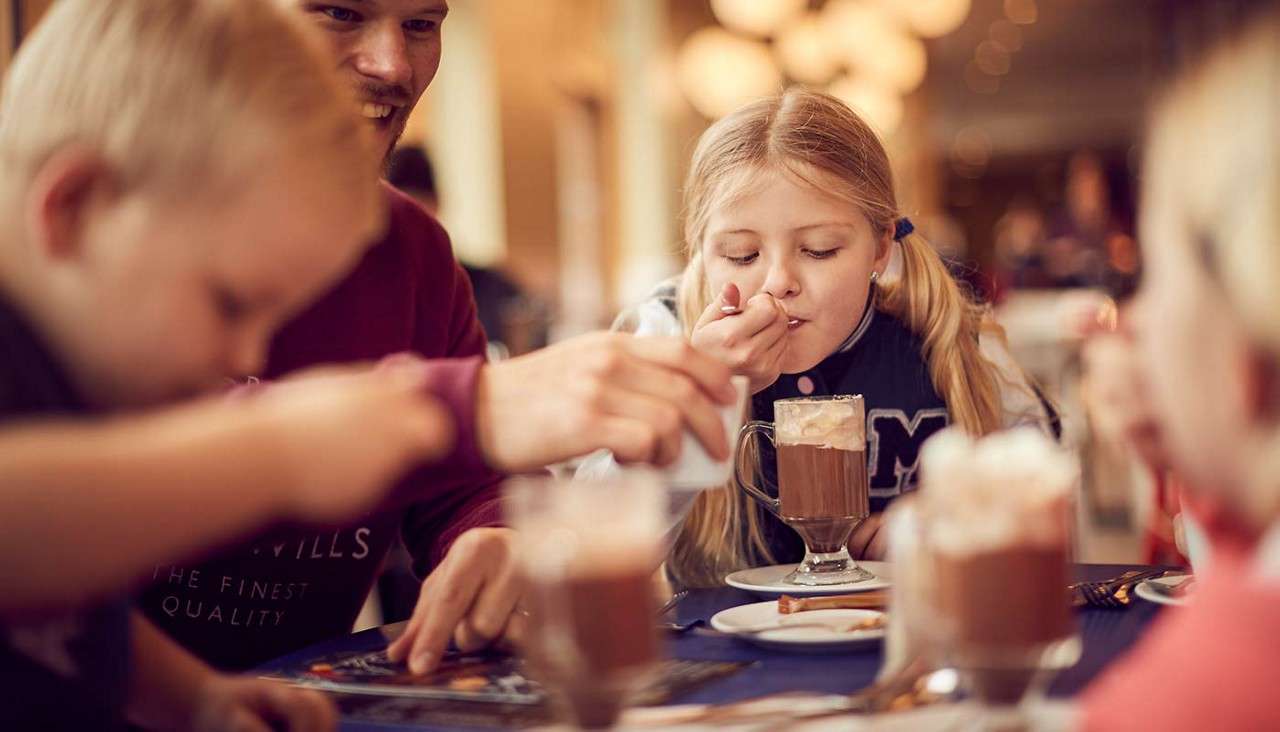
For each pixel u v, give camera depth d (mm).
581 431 838
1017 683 726
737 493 1699
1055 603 720
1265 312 560
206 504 618
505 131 8188
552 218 9125
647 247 10836
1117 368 720
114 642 803
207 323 721
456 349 1834
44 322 718
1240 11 580
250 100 698
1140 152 648
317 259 737
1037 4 13508
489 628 1110
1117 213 9961
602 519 725
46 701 741
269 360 1593
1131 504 5008
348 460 628
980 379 1869
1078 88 19516
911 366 1859
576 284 10070
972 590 717
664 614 1283
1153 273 621
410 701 966
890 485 1850
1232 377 580
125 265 699
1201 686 561
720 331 1489
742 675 1003
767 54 9312
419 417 647
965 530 718
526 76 8602
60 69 710
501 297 4895
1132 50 16547
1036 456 736
